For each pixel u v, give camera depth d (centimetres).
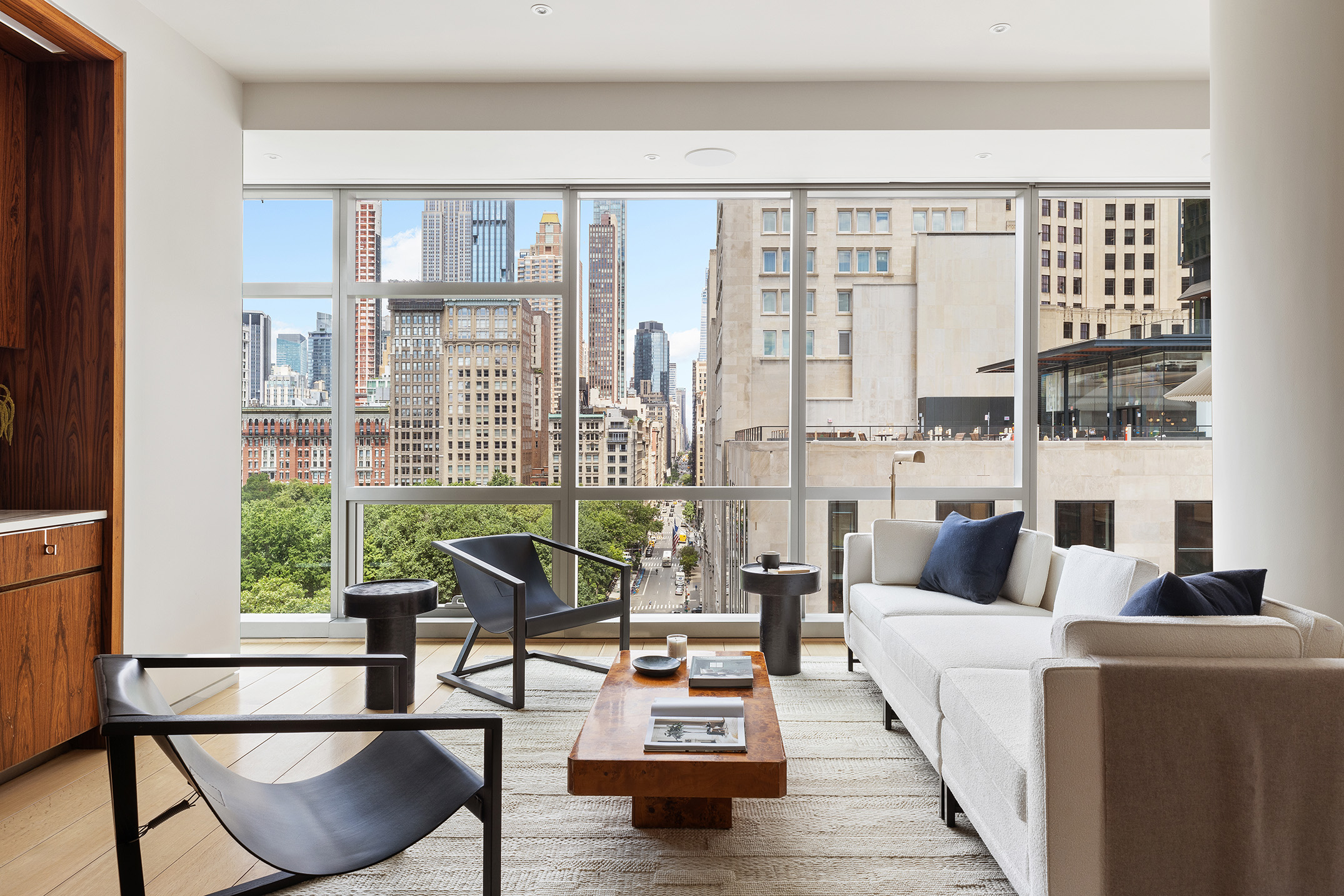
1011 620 302
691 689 254
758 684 261
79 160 294
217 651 357
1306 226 244
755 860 211
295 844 158
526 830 228
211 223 355
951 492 466
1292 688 153
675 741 205
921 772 269
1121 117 382
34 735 262
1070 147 404
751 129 386
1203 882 153
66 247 294
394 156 417
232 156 373
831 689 362
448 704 341
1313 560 243
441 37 344
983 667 239
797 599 387
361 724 153
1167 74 377
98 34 287
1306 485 245
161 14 320
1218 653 162
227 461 365
